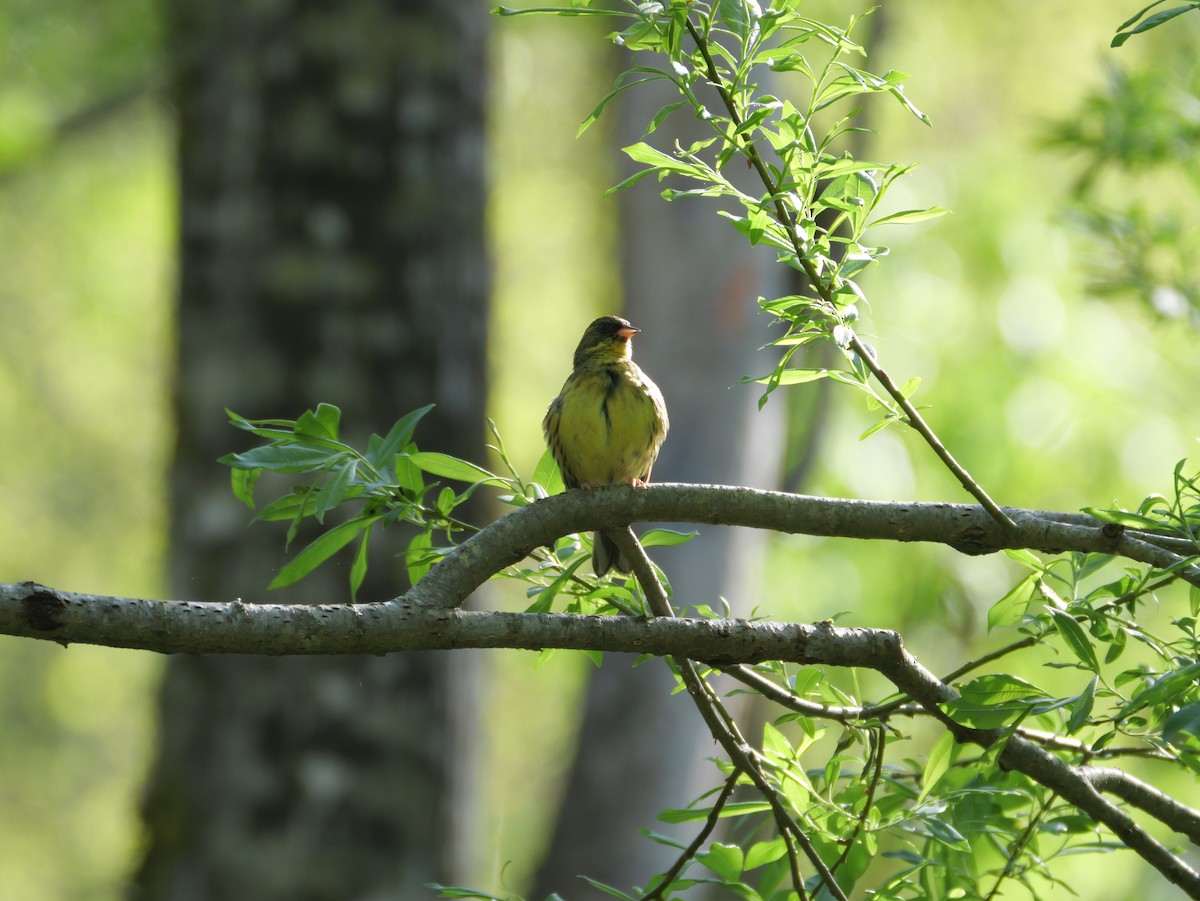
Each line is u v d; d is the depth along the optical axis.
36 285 30.17
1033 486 21.97
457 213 12.62
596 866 16.84
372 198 12.25
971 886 6.60
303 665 11.98
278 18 12.24
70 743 38.50
